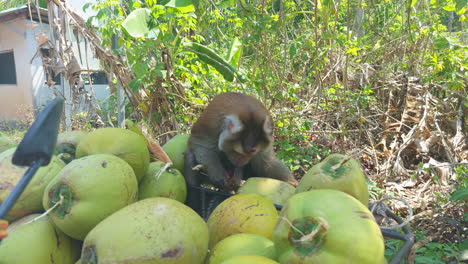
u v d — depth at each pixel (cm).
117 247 72
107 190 85
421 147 269
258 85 255
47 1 249
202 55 246
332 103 302
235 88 279
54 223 86
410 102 306
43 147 57
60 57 252
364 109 312
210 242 96
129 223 74
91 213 83
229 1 237
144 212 77
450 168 242
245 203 97
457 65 293
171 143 153
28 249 81
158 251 71
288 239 71
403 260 85
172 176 116
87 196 83
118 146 103
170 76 250
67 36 261
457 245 170
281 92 250
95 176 85
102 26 265
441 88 321
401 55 344
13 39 561
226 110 163
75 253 91
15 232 83
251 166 177
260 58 281
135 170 107
